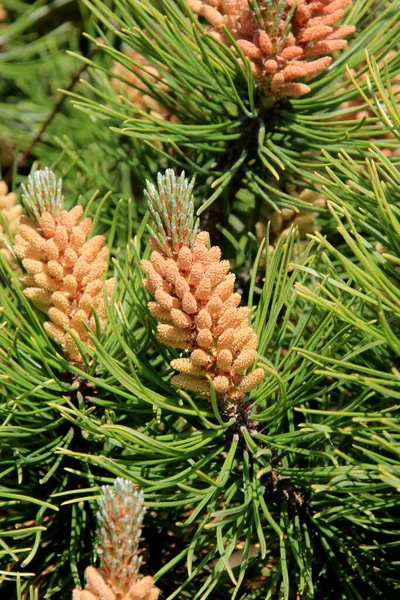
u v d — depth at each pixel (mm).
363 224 473
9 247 499
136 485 460
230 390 467
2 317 504
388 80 471
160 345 482
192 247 465
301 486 483
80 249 482
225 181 519
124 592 441
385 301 447
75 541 489
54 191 481
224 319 458
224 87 523
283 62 520
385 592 495
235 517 464
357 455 500
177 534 519
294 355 483
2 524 506
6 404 480
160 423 500
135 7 526
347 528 502
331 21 520
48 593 486
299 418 509
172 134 529
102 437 473
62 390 487
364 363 491
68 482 505
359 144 521
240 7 530
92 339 455
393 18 530
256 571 515
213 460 486
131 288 475
